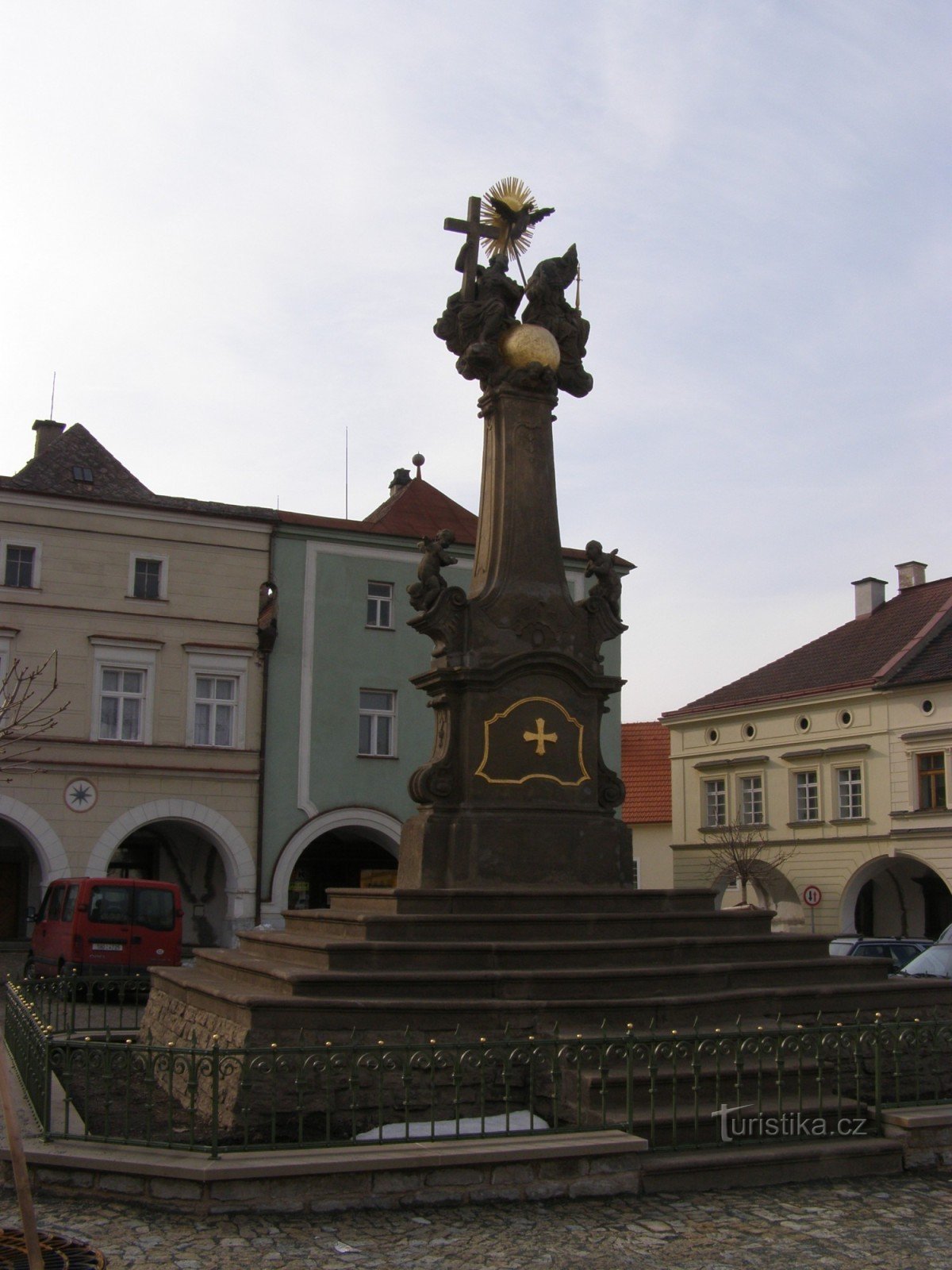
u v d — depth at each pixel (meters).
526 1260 7.47
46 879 31.62
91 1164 8.45
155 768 33.12
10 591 32.09
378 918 11.70
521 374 14.55
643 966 11.74
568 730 13.94
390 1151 8.55
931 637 39.78
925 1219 8.43
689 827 46.19
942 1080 11.67
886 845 38.50
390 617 36.81
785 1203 8.74
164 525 34.12
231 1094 9.82
